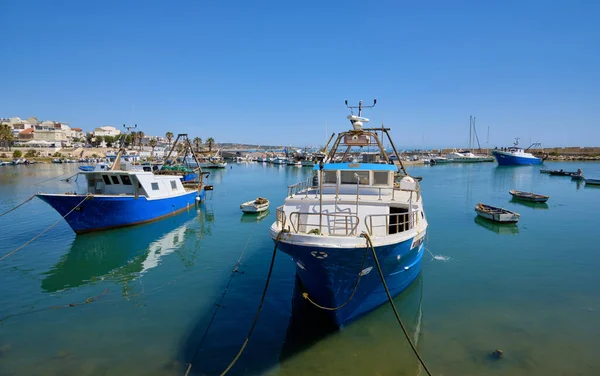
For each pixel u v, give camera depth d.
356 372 9.68
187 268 17.75
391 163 16.95
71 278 16.69
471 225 26.39
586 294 14.10
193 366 9.88
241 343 10.97
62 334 11.59
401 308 12.97
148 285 15.63
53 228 25.97
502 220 26.30
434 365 9.83
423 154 132.38
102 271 17.58
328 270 10.41
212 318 12.52
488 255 19.12
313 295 11.68
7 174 69.19
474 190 46.38
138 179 26.34
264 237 23.70
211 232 25.30
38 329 11.93
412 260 13.27
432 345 10.73
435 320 12.14
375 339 11.14
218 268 17.64
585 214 30.12
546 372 9.44
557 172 65.06
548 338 11.01
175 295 14.48
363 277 11.08
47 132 145.00
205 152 125.75
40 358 10.30
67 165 95.56
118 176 26.42
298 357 10.30
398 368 9.82
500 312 12.69
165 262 18.81
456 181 57.62
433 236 23.20
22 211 31.81
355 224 11.09
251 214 31.88
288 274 16.56
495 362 9.88
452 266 17.39
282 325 11.98
